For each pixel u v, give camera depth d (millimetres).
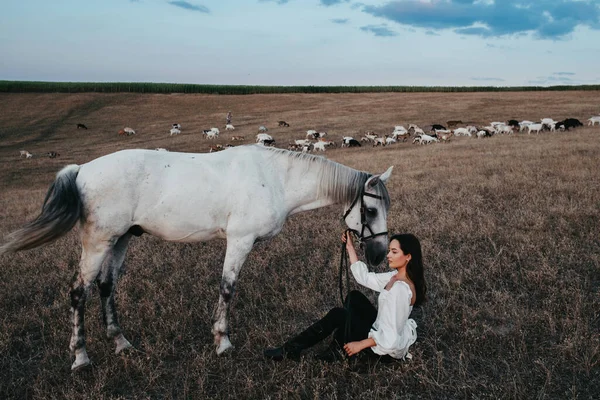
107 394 3744
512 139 24250
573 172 11102
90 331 4766
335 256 6480
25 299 5680
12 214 13422
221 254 7113
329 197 4695
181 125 47844
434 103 55000
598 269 5332
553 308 4480
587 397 3273
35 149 36906
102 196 4043
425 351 4062
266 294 5512
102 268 4371
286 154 4680
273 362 3977
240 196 4309
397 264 3449
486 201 9219
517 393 3322
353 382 3631
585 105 45375
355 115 48312
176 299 5414
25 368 4180
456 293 5043
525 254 5902
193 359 4141
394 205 9398
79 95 68000
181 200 4223
